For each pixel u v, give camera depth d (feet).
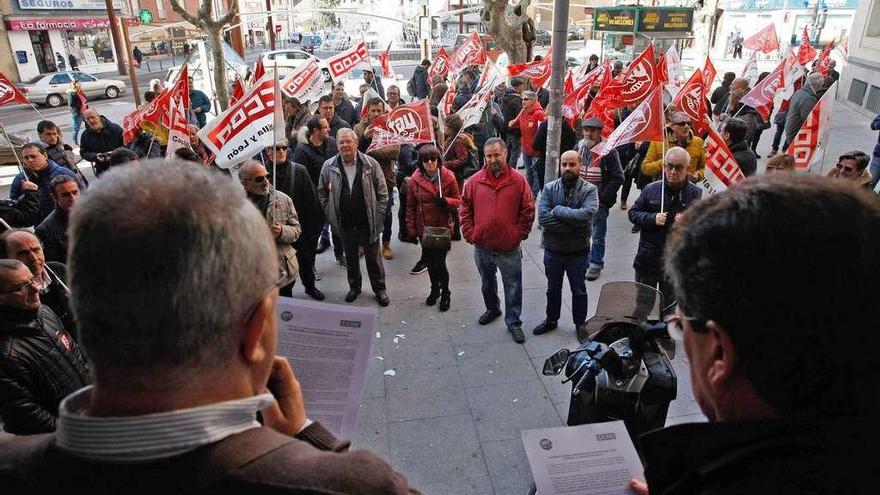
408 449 12.14
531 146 28.58
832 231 2.35
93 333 2.40
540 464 6.35
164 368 2.41
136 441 2.38
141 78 104.47
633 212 15.42
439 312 18.13
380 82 45.29
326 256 23.21
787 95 36.22
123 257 2.31
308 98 28.22
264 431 2.73
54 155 23.32
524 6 47.11
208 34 36.14
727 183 15.48
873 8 53.72
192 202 2.47
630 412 8.46
